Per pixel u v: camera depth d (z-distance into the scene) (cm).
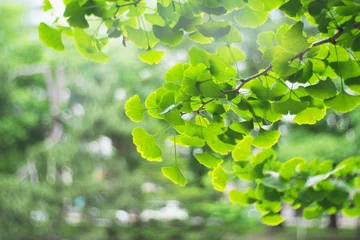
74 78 1414
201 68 140
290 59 142
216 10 139
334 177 228
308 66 143
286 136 1252
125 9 162
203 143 150
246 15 146
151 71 1362
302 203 217
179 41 147
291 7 142
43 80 1611
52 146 1112
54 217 1074
